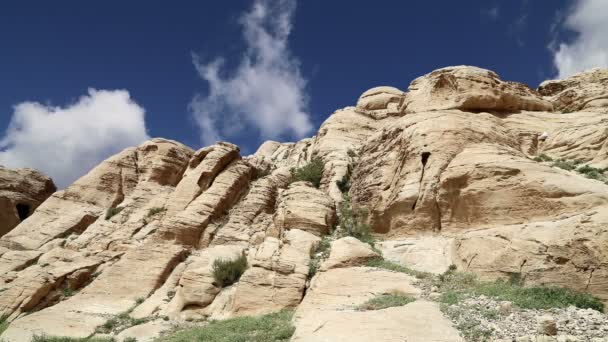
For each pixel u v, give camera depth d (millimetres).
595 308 13422
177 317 21750
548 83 32781
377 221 24000
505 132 24469
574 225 15320
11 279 27219
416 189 22078
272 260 21406
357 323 12961
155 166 39656
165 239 28500
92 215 35531
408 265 19859
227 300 21750
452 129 22844
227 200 31891
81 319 22406
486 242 17516
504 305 13438
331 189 29578
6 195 43719
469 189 20109
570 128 24391
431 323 12844
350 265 19938
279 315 18594
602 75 30594
